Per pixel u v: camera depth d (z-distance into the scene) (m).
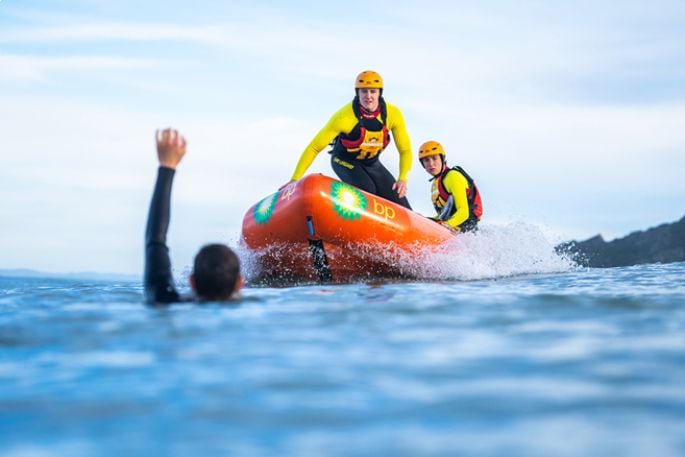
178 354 3.83
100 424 2.74
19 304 6.13
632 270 11.62
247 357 3.73
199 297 5.62
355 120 10.73
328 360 3.65
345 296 6.71
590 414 2.74
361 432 2.59
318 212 9.69
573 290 7.39
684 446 2.40
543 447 2.42
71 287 9.38
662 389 3.06
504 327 4.55
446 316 5.02
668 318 4.86
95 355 3.87
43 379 3.39
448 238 10.83
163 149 5.41
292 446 2.46
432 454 2.37
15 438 2.62
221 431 2.63
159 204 5.41
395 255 10.16
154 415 2.82
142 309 5.35
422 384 3.18
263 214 10.42
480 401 2.92
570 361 3.56
